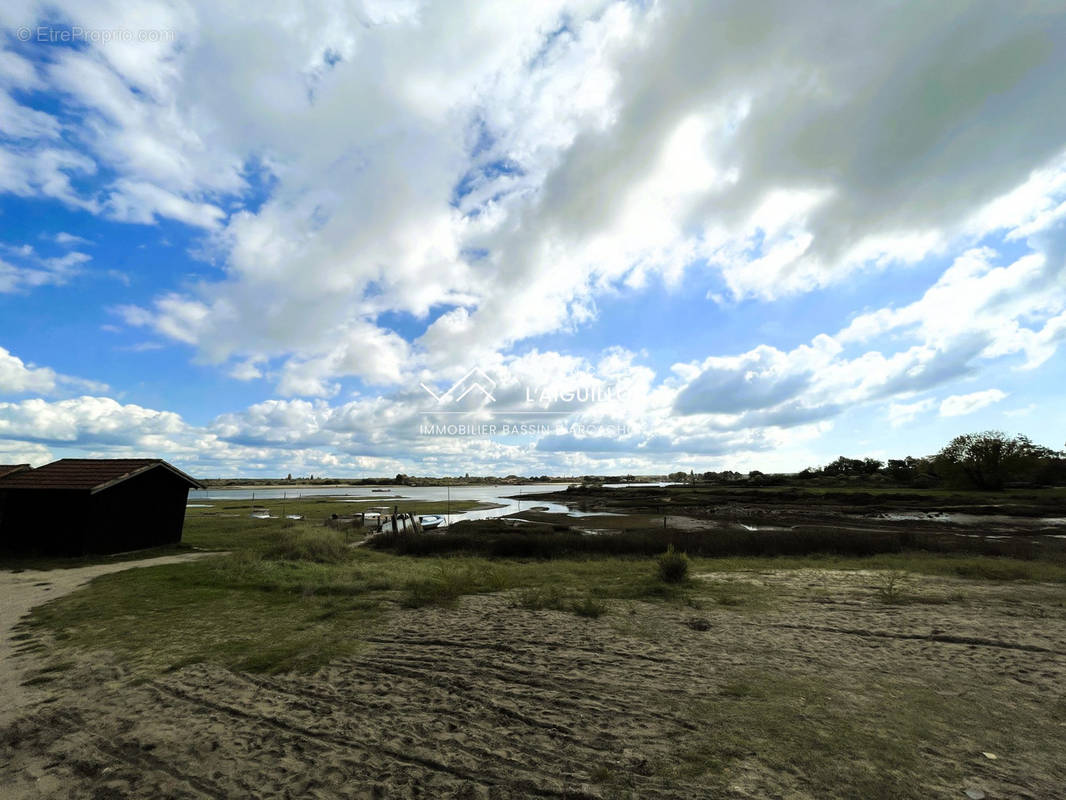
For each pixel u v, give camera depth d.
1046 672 5.76
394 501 72.12
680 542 21.17
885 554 19.44
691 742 4.12
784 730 4.32
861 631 7.62
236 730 4.48
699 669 5.93
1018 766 3.71
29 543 16.86
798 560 17.97
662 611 9.07
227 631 7.76
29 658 6.54
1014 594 10.55
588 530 31.08
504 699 5.11
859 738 4.16
